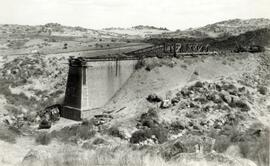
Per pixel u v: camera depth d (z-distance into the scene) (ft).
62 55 338.95
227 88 193.16
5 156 70.95
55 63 306.76
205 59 250.98
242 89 193.57
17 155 79.97
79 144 127.34
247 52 278.87
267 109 179.32
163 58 236.43
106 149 80.69
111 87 200.54
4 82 273.54
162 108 173.47
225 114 164.45
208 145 65.10
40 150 63.62
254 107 176.86
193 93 185.37
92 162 51.11
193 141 64.95
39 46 421.18
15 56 351.67
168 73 216.74
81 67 183.32
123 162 49.37
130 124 155.53
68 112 186.70
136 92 198.59
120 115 171.22
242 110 170.40
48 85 269.44
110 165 49.60
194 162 49.88
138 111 173.58
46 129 168.96
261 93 198.18
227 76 220.02
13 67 299.79
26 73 287.07
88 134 145.48
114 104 191.93
